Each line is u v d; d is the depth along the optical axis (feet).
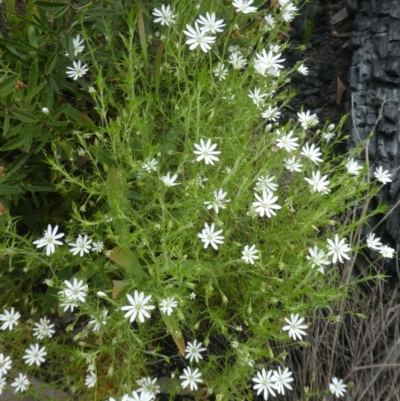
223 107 1.42
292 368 1.42
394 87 1.75
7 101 1.24
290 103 2.01
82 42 1.40
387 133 1.69
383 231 1.61
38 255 1.33
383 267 1.58
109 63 1.47
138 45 1.52
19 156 1.35
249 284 1.33
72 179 1.25
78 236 1.36
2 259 1.42
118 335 1.20
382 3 1.89
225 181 1.20
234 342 1.22
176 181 1.40
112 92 1.42
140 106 1.41
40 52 1.35
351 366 1.41
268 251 1.34
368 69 1.84
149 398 1.13
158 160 1.27
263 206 1.23
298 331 1.21
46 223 1.55
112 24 1.49
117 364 1.39
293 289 1.28
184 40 1.49
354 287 1.48
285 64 2.09
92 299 1.40
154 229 1.24
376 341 1.40
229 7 1.50
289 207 1.32
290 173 1.59
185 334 1.48
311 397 1.38
